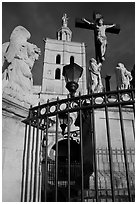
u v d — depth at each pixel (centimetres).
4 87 429
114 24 1131
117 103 340
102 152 631
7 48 514
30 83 507
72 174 1102
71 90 414
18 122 423
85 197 455
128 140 695
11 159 388
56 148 352
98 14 1133
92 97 359
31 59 533
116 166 604
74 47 4903
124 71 1049
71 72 427
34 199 343
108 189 482
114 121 719
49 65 4444
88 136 595
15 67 477
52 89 4050
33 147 424
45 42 4781
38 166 434
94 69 972
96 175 299
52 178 1127
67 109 366
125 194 481
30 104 459
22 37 523
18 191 381
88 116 569
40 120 410
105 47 1071
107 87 1116
